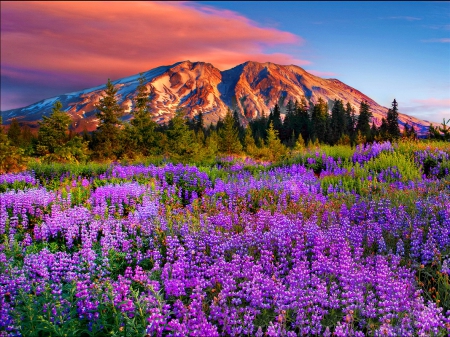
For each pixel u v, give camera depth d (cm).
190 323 538
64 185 1590
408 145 2061
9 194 1230
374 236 804
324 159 2083
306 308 585
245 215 1009
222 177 1744
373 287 643
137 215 1023
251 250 778
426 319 513
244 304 622
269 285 611
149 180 1611
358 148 2291
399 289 585
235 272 663
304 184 1398
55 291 606
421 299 575
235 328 534
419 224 830
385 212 916
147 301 587
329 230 830
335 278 677
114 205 1220
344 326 527
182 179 1616
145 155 3378
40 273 670
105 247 816
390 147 2081
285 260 723
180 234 911
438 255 690
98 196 1300
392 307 551
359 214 973
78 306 603
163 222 948
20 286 616
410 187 1273
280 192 1316
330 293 628
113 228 977
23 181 1673
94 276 717
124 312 571
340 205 1082
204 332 512
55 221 962
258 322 572
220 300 580
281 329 536
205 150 2631
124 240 871
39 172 1928
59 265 718
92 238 911
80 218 1020
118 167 1927
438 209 911
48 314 570
